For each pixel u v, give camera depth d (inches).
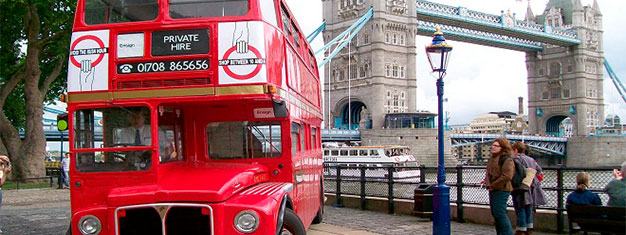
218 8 341.1
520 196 462.6
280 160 386.0
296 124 434.0
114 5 348.2
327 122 5585.6
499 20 6230.3
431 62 518.6
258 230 292.7
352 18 5369.1
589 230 439.2
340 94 5462.6
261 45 335.9
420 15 5457.7
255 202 301.0
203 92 332.2
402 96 5236.2
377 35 5103.3
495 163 434.9
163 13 340.5
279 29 374.6
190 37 338.3
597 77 7706.7
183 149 375.2
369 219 665.0
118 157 334.0
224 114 382.3
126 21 345.4
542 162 6304.1
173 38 339.0
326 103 5639.8
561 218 533.0
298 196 420.5
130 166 331.9
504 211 430.6
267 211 295.7
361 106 5689.0
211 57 334.6
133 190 309.4
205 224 306.2
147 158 331.6
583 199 473.4
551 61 7751.0
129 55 340.5
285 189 340.8
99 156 335.6
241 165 362.9
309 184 508.4
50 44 1493.6
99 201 331.9
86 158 335.6
